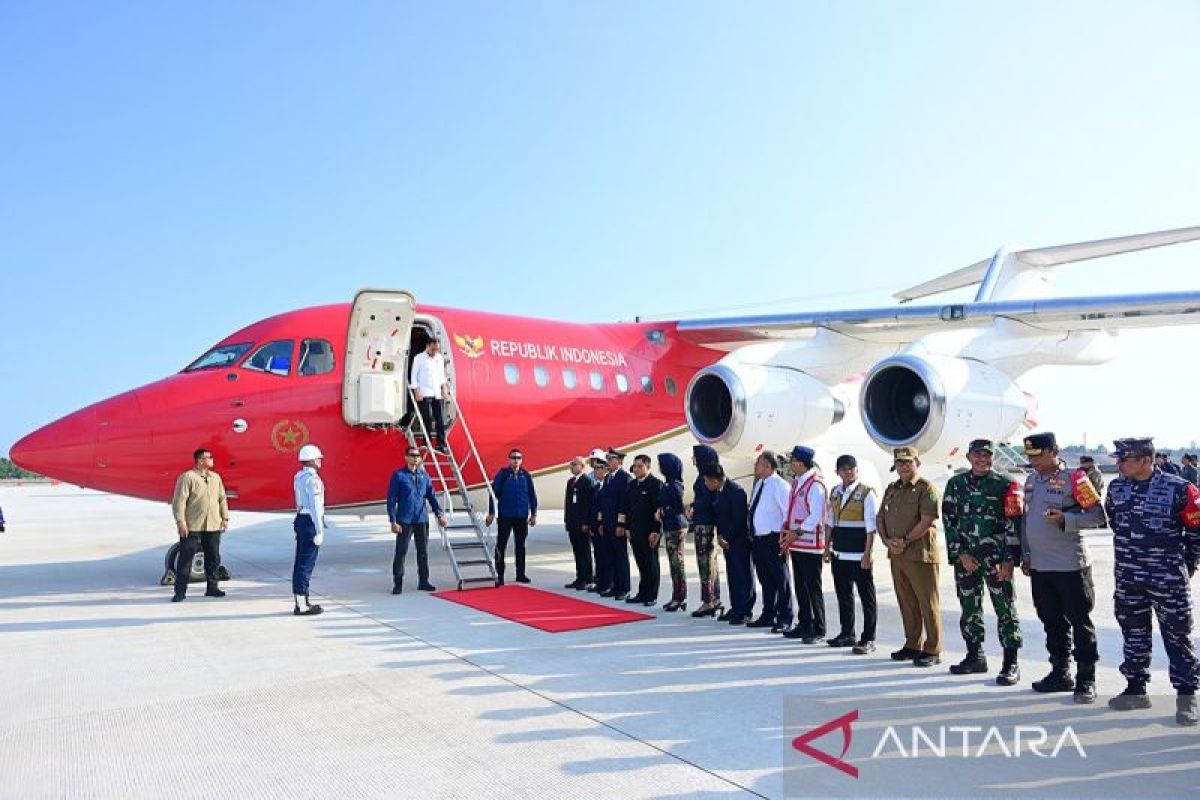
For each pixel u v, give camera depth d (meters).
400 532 10.09
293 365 10.96
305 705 5.54
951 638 7.91
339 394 11.04
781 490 8.05
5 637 7.66
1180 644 5.24
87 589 10.62
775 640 7.69
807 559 7.61
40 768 4.43
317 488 8.84
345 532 19.84
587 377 13.20
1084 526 5.67
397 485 10.09
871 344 12.41
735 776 4.33
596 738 4.91
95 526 22.94
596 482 10.62
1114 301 9.24
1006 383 10.28
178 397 10.35
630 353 13.98
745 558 8.48
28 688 5.96
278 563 13.48
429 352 11.36
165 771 4.39
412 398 11.21
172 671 6.41
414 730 5.04
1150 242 11.94
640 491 9.50
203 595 10.06
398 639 7.56
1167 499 5.29
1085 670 5.71
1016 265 13.95
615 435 13.45
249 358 10.93
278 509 11.20
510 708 5.49
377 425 11.12
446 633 7.83
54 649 7.16
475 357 12.08
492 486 11.06
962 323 10.62
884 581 11.60
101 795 4.08
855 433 14.84
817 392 11.59
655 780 4.27
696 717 5.32
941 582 11.48
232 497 10.68
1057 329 10.54
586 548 10.66
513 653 7.04
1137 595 5.46
